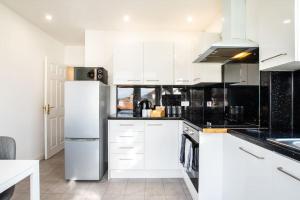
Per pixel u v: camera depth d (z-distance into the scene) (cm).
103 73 329
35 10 304
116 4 281
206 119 287
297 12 133
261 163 136
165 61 338
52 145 420
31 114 360
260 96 209
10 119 305
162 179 306
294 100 191
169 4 280
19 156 326
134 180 302
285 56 144
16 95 319
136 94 370
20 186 271
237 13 225
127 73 335
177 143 307
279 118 193
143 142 306
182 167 302
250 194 151
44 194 255
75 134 294
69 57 499
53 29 383
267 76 198
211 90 332
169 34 383
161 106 356
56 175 319
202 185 208
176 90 366
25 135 342
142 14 312
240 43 199
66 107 294
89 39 378
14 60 313
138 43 336
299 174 100
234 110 266
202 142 207
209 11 301
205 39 266
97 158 295
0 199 150
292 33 135
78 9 298
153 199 244
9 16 301
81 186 280
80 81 294
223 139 205
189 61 341
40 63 389
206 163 207
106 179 306
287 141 141
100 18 329
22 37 332
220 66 289
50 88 415
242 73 248
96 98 294
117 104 369
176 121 307
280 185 116
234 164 179
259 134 166
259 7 193
